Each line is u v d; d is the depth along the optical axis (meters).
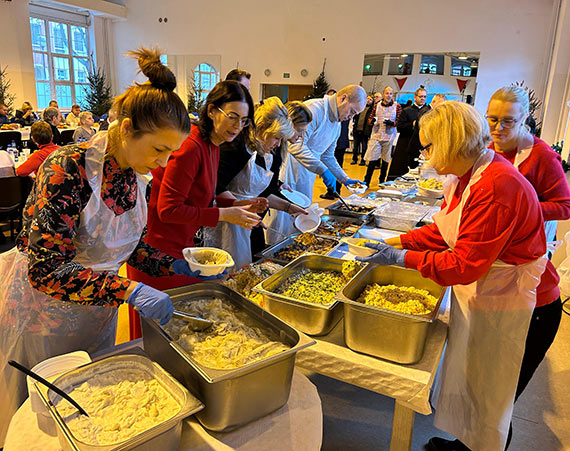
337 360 1.27
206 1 11.88
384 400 2.01
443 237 1.38
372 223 2.68
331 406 1.95
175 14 12.30
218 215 1.51
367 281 1.51
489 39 9.50
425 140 1.24
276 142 1.99
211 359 0.98
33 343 1.16
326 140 3.15
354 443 1.74
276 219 2.88
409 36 10.21
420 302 1.34
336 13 10.77
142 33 12.86
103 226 1.12
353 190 3.24
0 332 1.14
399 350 1.22
